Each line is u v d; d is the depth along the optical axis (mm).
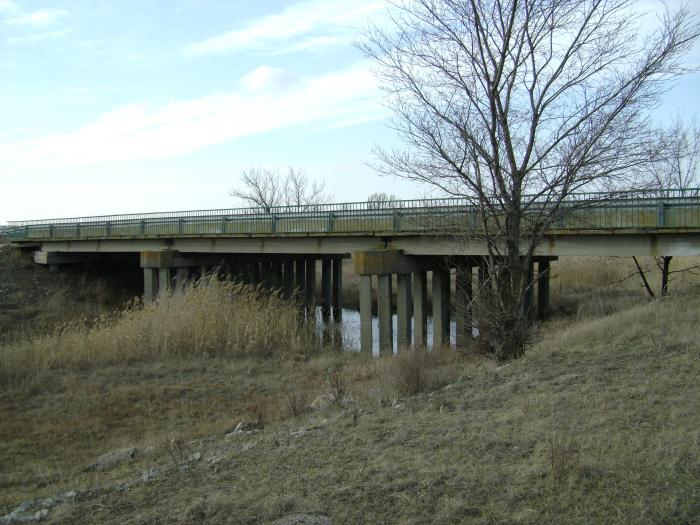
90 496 6625
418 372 10867
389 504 5312
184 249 31688
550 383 9062
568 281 33281
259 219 27578
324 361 18266
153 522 5488
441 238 19875
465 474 5766
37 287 37844
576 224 17375
